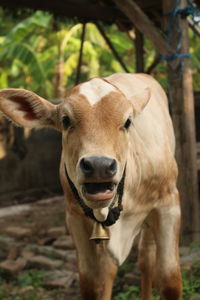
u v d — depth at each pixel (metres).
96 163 2.14
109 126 2.36
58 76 13.81
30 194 11.20
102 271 3.23
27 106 2.71
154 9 7.01
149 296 3.62
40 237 6.96
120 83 3.24
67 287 5.04
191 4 5.34
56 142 11.77
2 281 5.42
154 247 3.57
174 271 3.13
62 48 13.34
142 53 7.55
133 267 4.98
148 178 3.01
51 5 6.61
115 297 4.40
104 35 7.62
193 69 11.01
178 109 5.34
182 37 5.20
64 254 5.86
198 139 8.23
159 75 10.93
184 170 5.38
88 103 2.41
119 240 2.96
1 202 10.72
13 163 11.05
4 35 18.28
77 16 7.03
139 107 2.79
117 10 7.32
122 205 2.83
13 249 6.25
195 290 4.31
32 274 5.40
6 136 10.98
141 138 3.04
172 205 3.19
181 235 5.41
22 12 7.08
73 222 3.02
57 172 11.78
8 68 16.78
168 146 3.25
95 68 13.92
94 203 2.24
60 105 2.62
